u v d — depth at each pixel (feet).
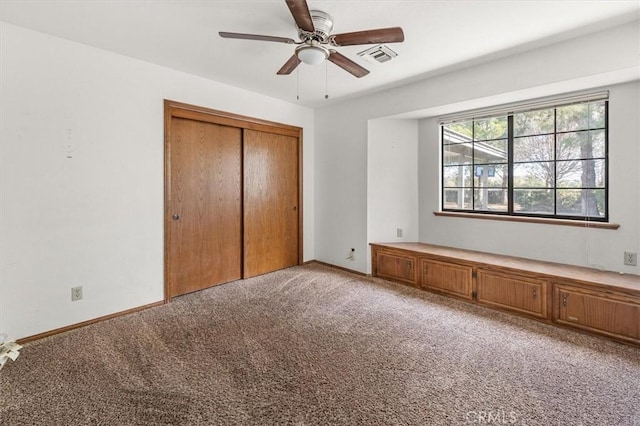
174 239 10.57
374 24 7.22
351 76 10.63
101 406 5.38
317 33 6.57
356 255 13.61
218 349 7.29
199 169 11.17
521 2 6.38
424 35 7.74
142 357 6.93
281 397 5.63
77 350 7.22
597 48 7.62
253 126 12.52
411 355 7.04
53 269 8.00
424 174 12.99
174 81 10.16
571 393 5.71
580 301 8.02
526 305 8.96
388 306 9.93
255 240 13.10
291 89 12.09
